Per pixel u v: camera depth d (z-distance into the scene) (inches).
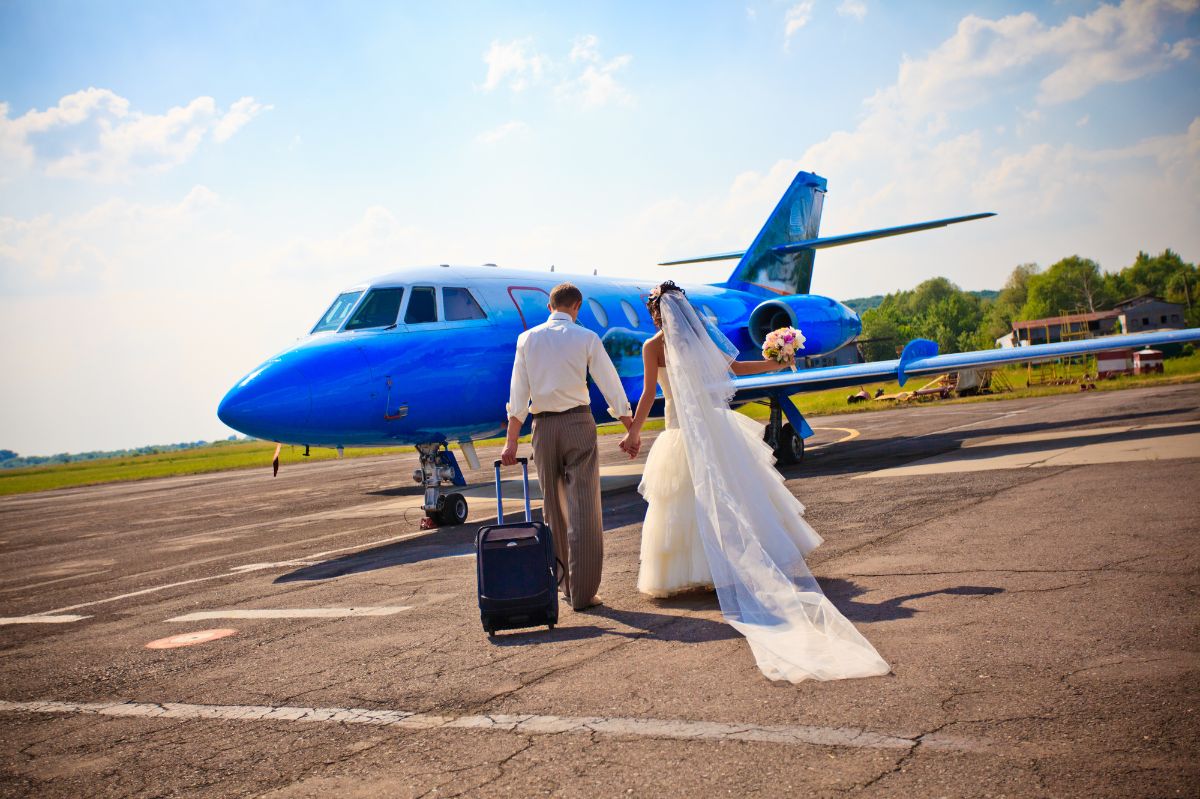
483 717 143.0
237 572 340.5
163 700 174.2
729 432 196.1
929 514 291.9
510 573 192.5
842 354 1054.4
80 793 129.2
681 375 197.5
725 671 153.1
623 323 557.3
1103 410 686.5
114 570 384.2
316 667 185.8
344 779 123.7
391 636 206.4
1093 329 3998.5
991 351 514.3
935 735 116.0
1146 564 193.5
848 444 643.5
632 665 162.6
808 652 153.6
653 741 124.5
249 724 153.2
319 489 774.5
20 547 517.7
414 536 394.0
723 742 121.3
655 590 215.3
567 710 141.8
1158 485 293.9
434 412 414.9
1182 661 133.6
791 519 215.0
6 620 286.2
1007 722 117.8
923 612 175.3
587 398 217.0
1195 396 741.9
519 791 113.0
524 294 480.1
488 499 530.6
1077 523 247.1
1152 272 5841.5
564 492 223.5
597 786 111.7
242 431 372.2
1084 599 171.8
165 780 130.9
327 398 381.4
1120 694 123.3
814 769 109.7
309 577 309.3
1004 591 184.5
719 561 185.5
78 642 239.6
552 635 191.5
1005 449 468.8
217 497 792.9
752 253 789.2
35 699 184.7
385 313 420.5
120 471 2263.8
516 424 218.7
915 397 1344.7
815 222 860.6
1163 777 99.3
